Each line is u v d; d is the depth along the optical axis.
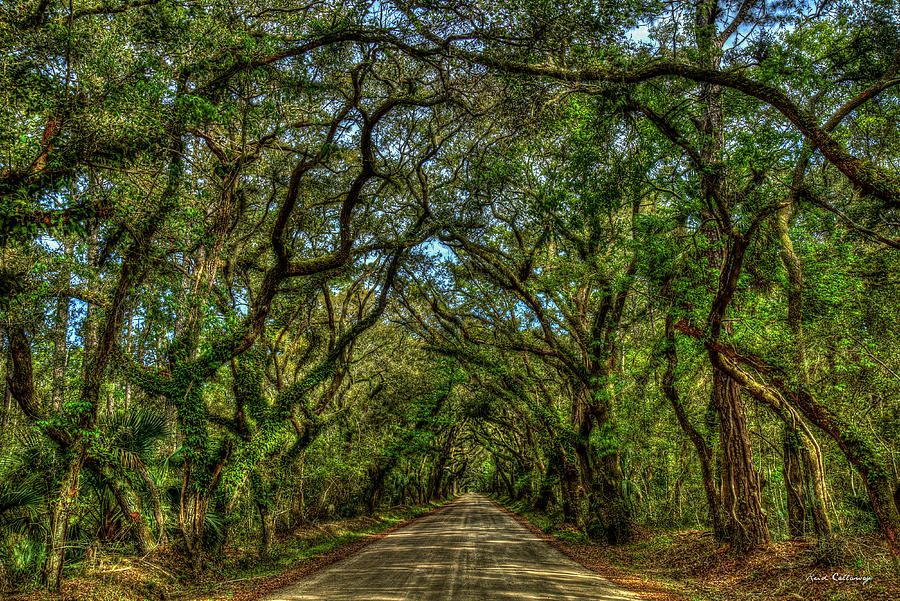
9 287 9.70
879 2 11.59
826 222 12.55
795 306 12.48
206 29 10.31
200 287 13.24
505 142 14.30
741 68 10.99
